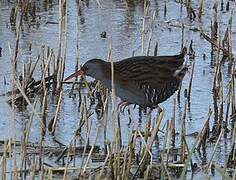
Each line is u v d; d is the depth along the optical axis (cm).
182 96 1373
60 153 1105
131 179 1042
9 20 1775
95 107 1309
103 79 1145
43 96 1280
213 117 1283
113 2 1930
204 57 1578
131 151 1029
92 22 1784
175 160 1112
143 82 1132
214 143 1180
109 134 1195
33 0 1959
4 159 964
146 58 1140
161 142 1169
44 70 1340
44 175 998
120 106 1168
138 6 1912
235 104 1338
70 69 1488
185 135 1145
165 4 1875
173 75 1148
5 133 1190
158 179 1052
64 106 1318
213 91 1352
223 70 1515
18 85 1095
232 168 1091
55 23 1773
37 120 1245
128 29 1747
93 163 1084
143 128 1232
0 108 1292
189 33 1742
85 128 1218
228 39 1547
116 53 1589
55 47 1611
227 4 1892
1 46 1602
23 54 1558
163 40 1684
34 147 1123
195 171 1073
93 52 1589
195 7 1936
